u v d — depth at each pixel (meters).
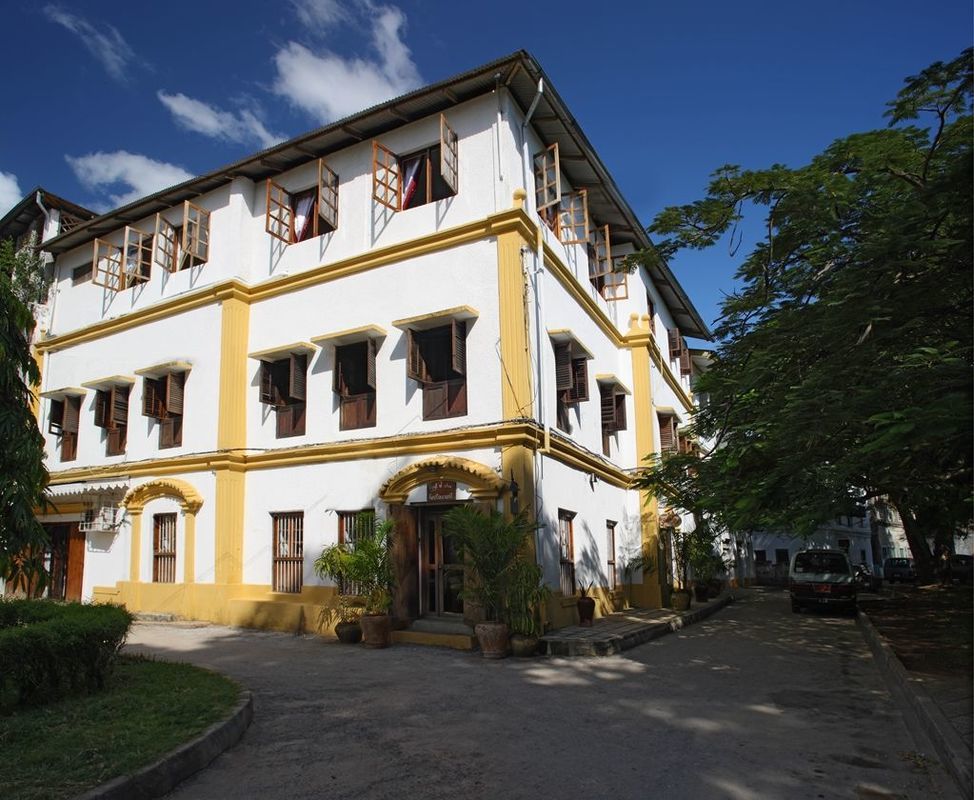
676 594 18.61
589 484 16.23
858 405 7.49
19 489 6.92
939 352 7.87
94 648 7.11
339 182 15.78
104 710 6.44
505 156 13.82
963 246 7.52
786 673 10.16
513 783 5.37
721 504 10.83
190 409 16.31
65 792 4.52
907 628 14.05
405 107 14.55
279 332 15.77
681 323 27.00
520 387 12.73
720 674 10.02
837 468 8.33
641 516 19.05
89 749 5.32
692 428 13.40
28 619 8.29
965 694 7.91
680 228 11.83
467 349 13.43
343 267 15.00
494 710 7.64
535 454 12.94
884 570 40.88
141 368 17.44
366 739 6.43
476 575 11.86
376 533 12.53
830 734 6.91
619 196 17.88
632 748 6.31
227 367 15.74
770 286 11.27
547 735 6.69
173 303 16.95
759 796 5.21
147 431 17.19
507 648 11.15
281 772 5.52
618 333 19.48
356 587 13.61
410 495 13.38
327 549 12.92
